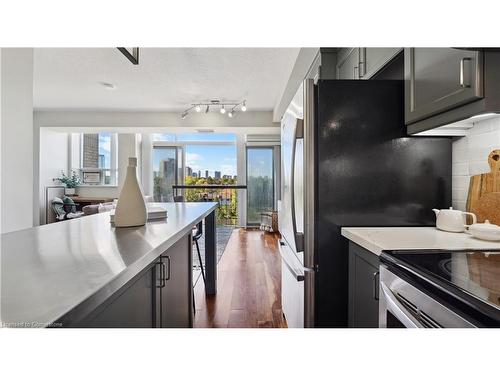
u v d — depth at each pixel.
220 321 2.30
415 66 1.43
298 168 1.73
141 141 7.21
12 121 1.93
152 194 7.24
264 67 3.68
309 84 1.64
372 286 1.26
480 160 1.48
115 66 3.63
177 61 3.49
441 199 1.66
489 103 1.02
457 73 1.12
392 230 1.51
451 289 0.73
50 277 0.65
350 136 1.63
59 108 5.52
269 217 6.45
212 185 7.23
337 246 1.63
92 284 0.61
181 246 1.59
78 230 1.28
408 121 1.50
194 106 5.39
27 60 2.01
